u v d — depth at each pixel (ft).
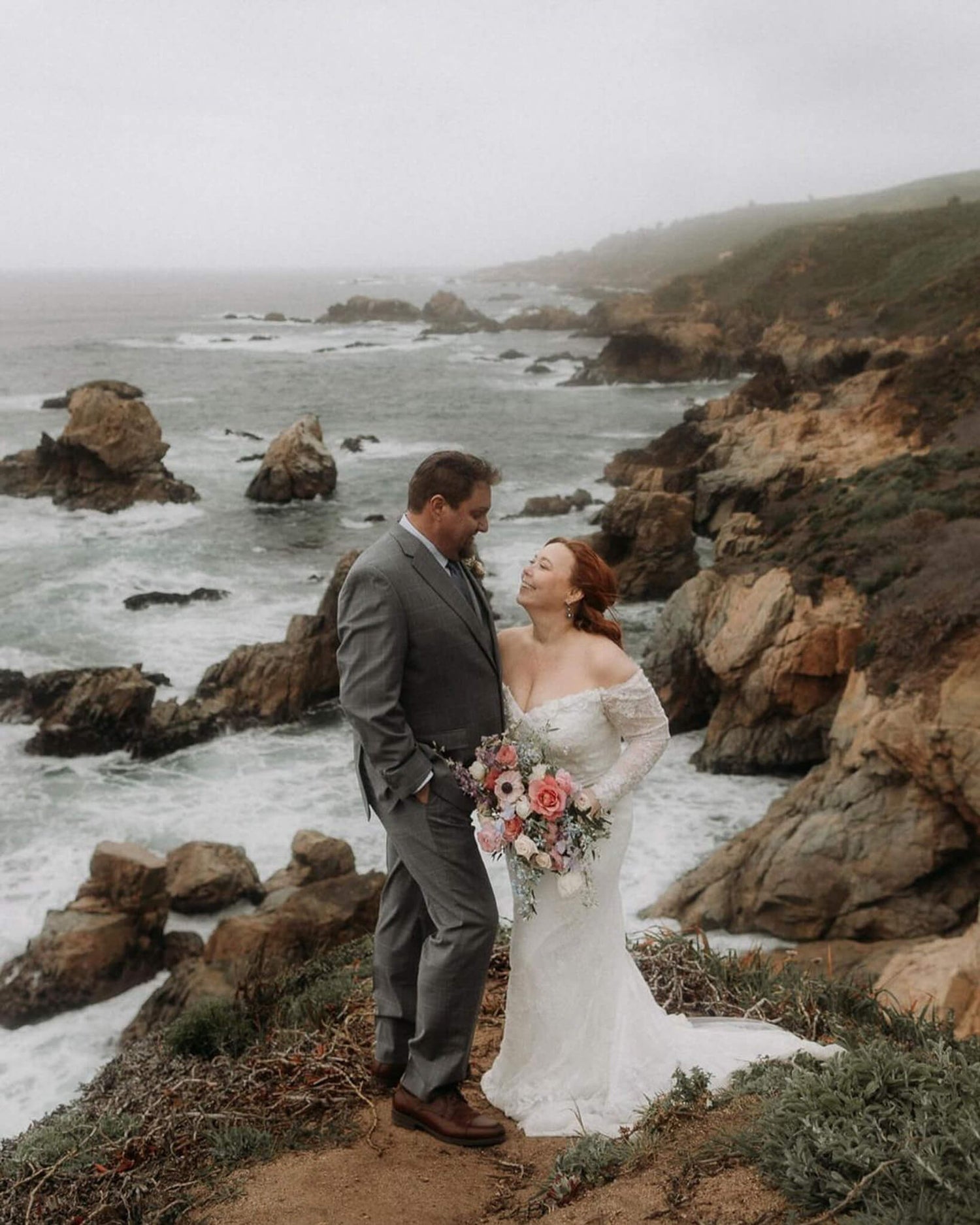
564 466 141.38
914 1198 9.07
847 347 183.62
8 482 112.88
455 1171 11.60
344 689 11.41
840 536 71.67
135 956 40.55
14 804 54.08
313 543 102.17
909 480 82.69
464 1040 12.10
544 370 255.29
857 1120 10.09
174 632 76.89
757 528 89.56
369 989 16.79
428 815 11.65
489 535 103.96
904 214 330.34
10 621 78.02
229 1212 11.00
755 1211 9.50
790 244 362.53
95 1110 14.55
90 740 59.31
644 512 88.43
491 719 12.01
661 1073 12.55
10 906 45.24
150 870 41.14
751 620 61.72
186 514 110.63
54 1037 37.47
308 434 118.93
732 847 48.03
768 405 150.71
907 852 43.78
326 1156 11.91
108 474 112.06
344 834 52.37
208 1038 16.63
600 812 11.99
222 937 38.68
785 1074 11.98
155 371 246.47
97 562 93.09
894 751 44.98
